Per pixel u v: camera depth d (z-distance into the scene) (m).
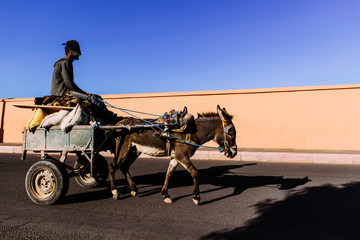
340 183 6.22
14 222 3.82
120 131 5.06
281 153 10.04
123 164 5.46
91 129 4.70
